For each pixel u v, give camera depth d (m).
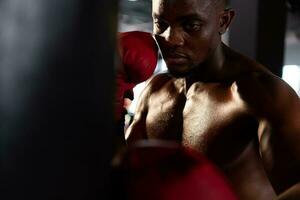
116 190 0.49
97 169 0.45
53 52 0.41
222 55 1.24
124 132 1.42
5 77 0.40
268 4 3.33
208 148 1.19
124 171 0.52
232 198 0.55
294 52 9.75
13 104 0.40
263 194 1.18
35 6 0.40
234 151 1.17
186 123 1.27
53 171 0.42
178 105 1.31
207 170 0.54
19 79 0.40
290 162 1.02
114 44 0.46
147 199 0.51
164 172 0.52
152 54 1.47
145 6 7.27
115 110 0.48
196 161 0.55
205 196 0.52
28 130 0.41
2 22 0.39
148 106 1.42
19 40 0.40
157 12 1.13
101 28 0.44
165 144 0.59
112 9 0.45
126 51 1.43
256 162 1.16
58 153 0.42
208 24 1.12
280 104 1.08
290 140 1.04
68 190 0.43
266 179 1.18
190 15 1.09
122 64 1.42
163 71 1.47
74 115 0.43
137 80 1.46
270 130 1.07
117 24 0.47
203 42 1.12
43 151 0.41
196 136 1.22
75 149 0.43
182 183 0.52
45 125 0.41
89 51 0.43
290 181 1.02
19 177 0.41
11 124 0.40
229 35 3.13
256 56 3.25
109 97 0.46
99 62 0.44
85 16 0.42
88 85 0.43
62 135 0.42
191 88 1.29
